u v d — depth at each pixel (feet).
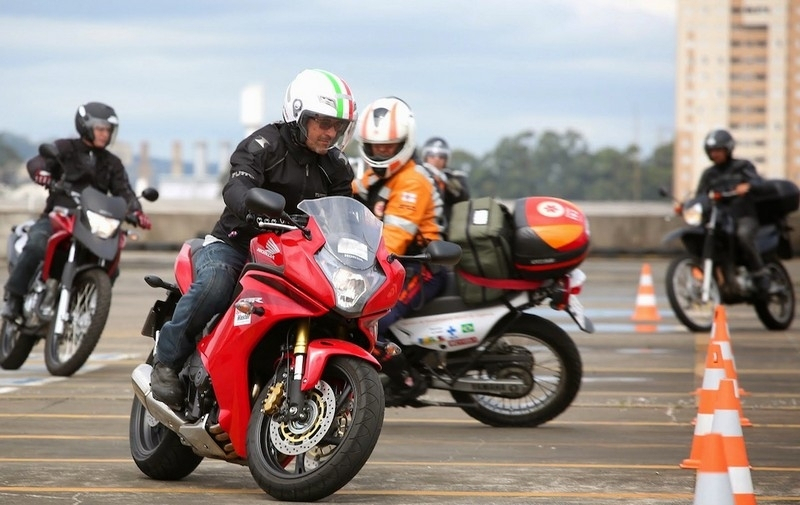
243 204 47.37
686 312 110.73
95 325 80.18
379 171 64.44
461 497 48.60
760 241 111.65
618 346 102.58
